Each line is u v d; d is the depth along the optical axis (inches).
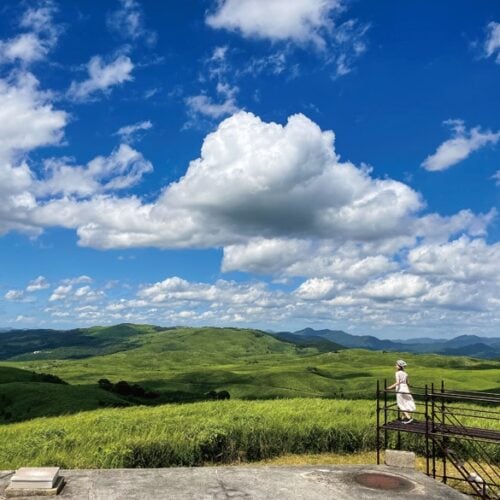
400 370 812.6
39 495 503.5
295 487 541.0
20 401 2228.1
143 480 557.6
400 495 522.3
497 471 908.0
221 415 1263.5
